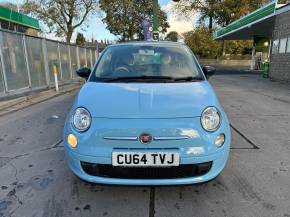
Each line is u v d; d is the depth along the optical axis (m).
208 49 46.53
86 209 2.65
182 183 2.56
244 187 3.01
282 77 15.22
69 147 2.71
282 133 4.96
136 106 2.67
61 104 8.00
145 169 2.56
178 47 4.16
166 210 2.62
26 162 3.75
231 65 44.16
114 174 2.60
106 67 3.72
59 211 2.62
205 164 2.59
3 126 5.62
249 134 4.90
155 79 3.43
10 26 20.86
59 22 28.98
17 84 9.35
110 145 2.53
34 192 2.96
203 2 44.59
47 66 11.74
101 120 2.59
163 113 2.60
